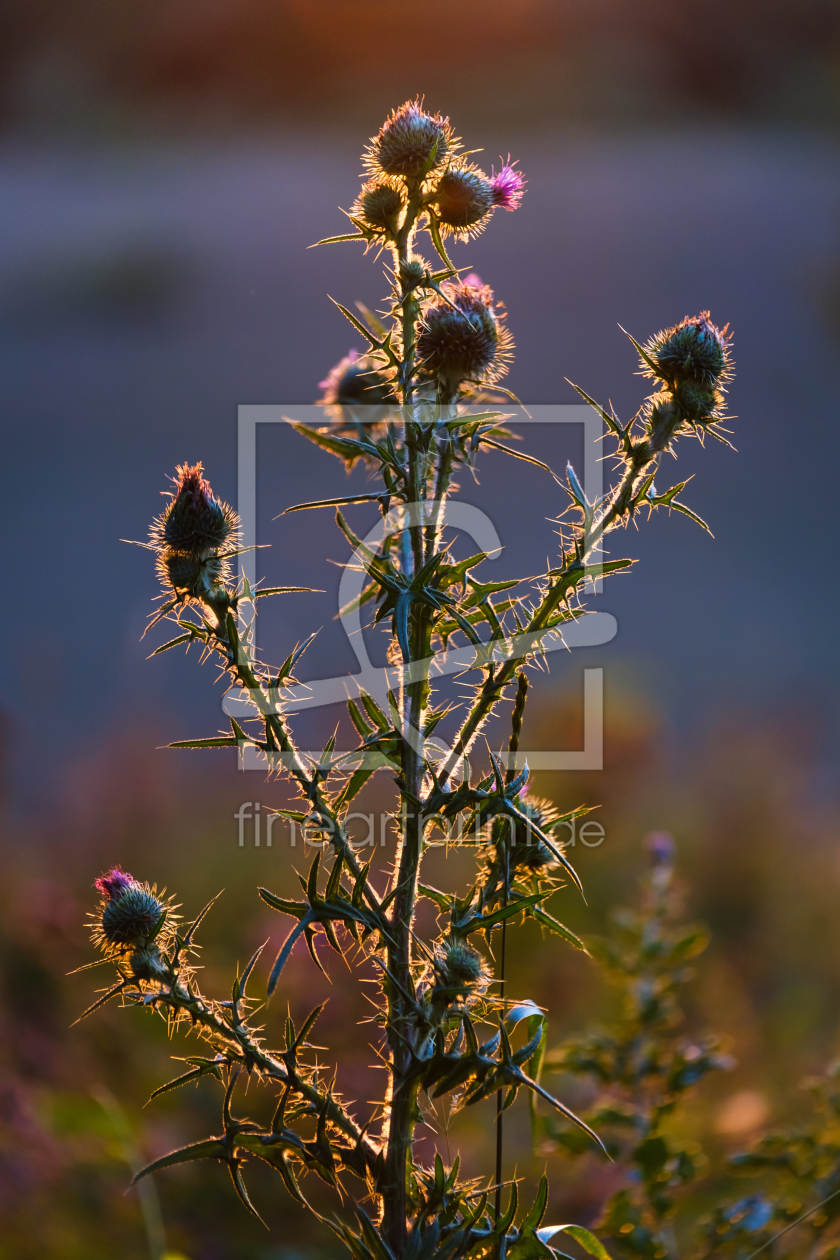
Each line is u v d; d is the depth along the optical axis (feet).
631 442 8.69
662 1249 9.47
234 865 16.67
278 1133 8.50
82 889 16.07
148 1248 10.28
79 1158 10.63
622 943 10.45
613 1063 9.96
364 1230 8.44
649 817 18.67
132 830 17.93
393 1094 8.52
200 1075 8.50
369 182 8.70
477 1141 11.13
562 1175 10.46
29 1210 10.25
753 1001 14.57
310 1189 10.54
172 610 8.61
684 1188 10.41
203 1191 10.50
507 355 8.84
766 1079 12.35
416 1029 8.52
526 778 8.54
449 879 15.49
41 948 13.33
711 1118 11.57
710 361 8.72
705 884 17.38
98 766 19.60
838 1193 9.31
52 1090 11.52
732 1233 9.52
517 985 13.98
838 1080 9.77
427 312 8.73
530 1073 8.73
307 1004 12.22
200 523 8.57
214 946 14.94
